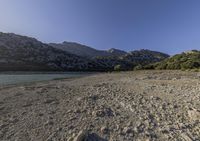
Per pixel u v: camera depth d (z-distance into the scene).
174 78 26.77
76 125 7.48
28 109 9.48
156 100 11.38
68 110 9.20
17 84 22.52
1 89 16.38
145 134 6.81
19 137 6.55
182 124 7.58
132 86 18.11
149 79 26.41
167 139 6.48
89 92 14.22
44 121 7.88
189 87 16.30
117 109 9.53
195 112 8.68
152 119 8.20
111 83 21.34
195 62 64.88
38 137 6.57
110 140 6.39
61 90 15.27
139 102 10.83
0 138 6.46
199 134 6.80
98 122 7.79
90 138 6.45
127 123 7.72
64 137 6.57
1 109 9.49
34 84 22.06
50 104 10.38
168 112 9.05
